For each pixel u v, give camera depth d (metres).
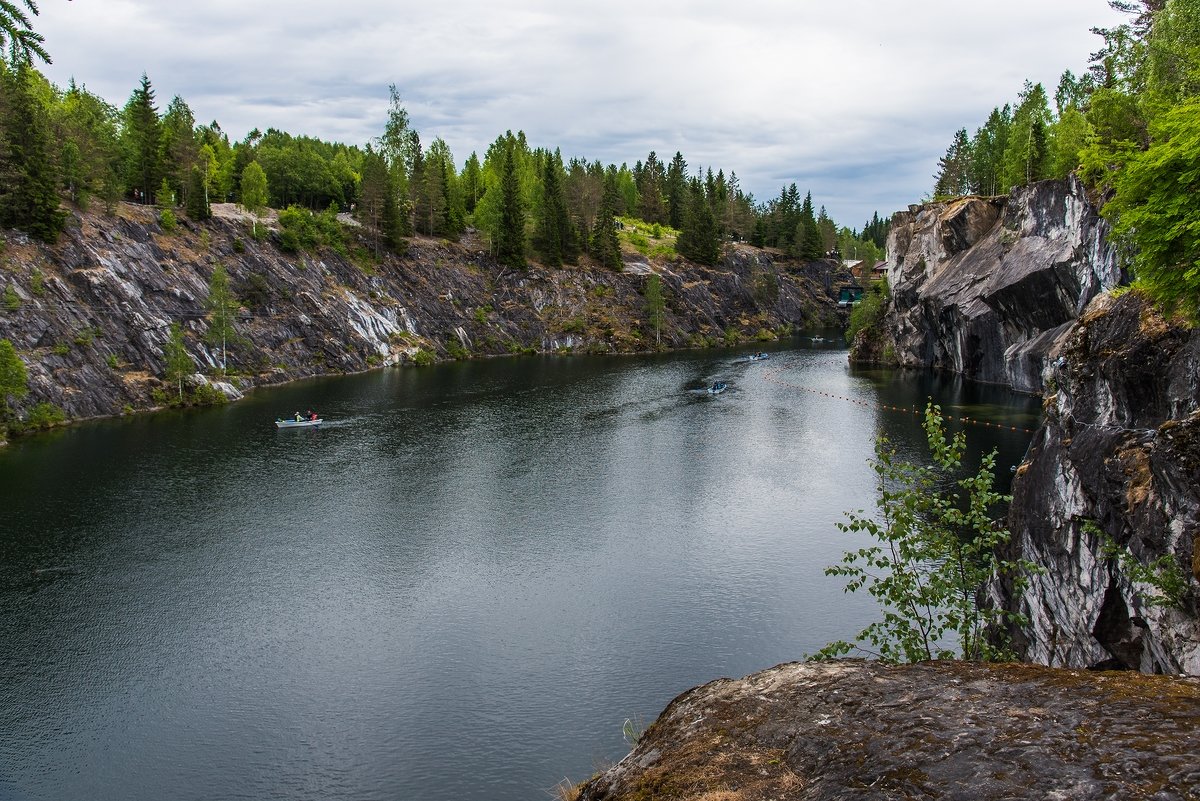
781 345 162.00
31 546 42.19
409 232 144.50
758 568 39.44
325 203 152.25
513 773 24.61
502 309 143.75
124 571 39.22
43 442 64.31
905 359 121.69
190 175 106.69
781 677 10.41
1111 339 22.23
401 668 30.62
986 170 131.62
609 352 144.88
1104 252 68.69
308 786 24.20
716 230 186.25
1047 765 7.04
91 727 26.97
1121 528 18.80
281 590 37.34
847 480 54.94
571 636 32.91
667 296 163.38
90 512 47.62
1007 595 26.27
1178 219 17.03
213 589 37.34
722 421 76.81
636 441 68.12
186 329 90.31
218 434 69.06
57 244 82.50
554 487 53.97
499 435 70.44
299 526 45.88
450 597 36.62
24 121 79.50
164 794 23.91
